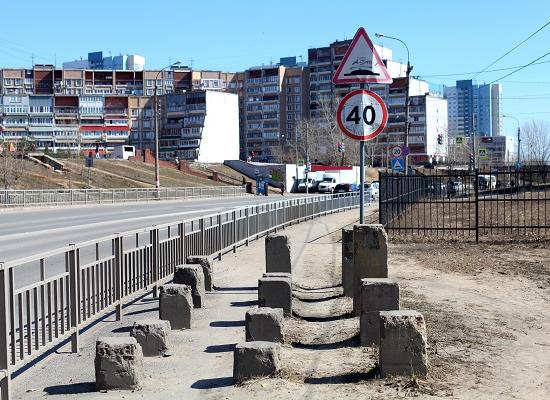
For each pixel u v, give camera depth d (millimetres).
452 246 18500
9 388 6062
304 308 10500
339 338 8344
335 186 73312
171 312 9109
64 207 43562
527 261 15648
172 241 12359
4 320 6043
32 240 21703
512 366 7109
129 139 153500
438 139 89938
